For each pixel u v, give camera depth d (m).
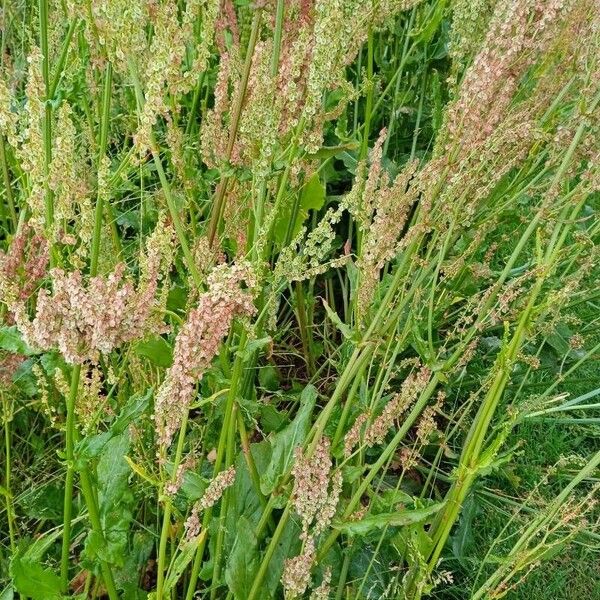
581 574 2.60
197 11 1.92
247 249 2.16
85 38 2.11
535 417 2.74
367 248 1.91
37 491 2.28
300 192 2.55
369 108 2.90
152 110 1.65
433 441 2.81
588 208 3.17
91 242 1.80
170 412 1.44
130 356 2.14
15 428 2.62
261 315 1.87
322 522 1.77
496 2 2.46
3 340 1.72
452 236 2.26
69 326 1.42
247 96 2.07
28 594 1.77
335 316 1.96
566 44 2.23
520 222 2.79
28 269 1.95
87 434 1.72
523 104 2.29
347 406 2.03
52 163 1.65
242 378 2.33
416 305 2.13
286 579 1.76
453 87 2.67
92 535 1.75
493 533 2.66
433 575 2.43
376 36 3.69
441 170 1.96
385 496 2.08
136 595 2.07
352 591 2.20
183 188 2.70
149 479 1.56
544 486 2.82
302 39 1.76
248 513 2.11
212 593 2.03
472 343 2.00
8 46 3.49
